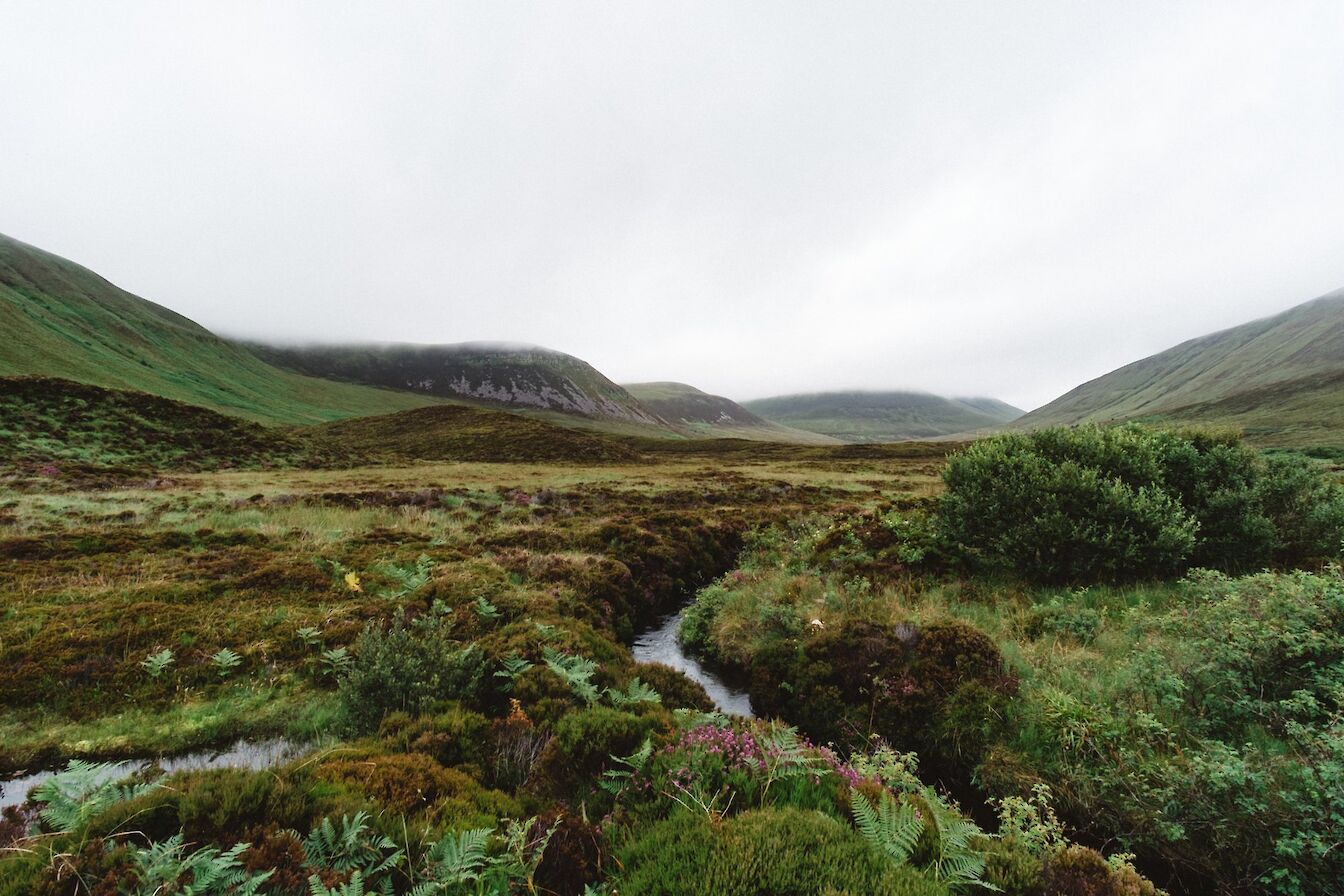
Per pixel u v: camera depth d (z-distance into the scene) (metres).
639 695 7.38
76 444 34.62
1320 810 4.25
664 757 5.05
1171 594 9.48
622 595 13.90
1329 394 107.38
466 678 7.55
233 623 9.69
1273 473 11.75
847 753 7.77
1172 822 5.10
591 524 20.31
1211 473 11.98
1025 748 6.63
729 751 5.16
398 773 5.04
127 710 7.38
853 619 9.98
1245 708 5.97
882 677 8.52
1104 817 5.56
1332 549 10.27
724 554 19.89
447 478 38.84
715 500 29.86
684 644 12.53
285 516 19.81
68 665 8.00
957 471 13.92
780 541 19.97
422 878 3.60
